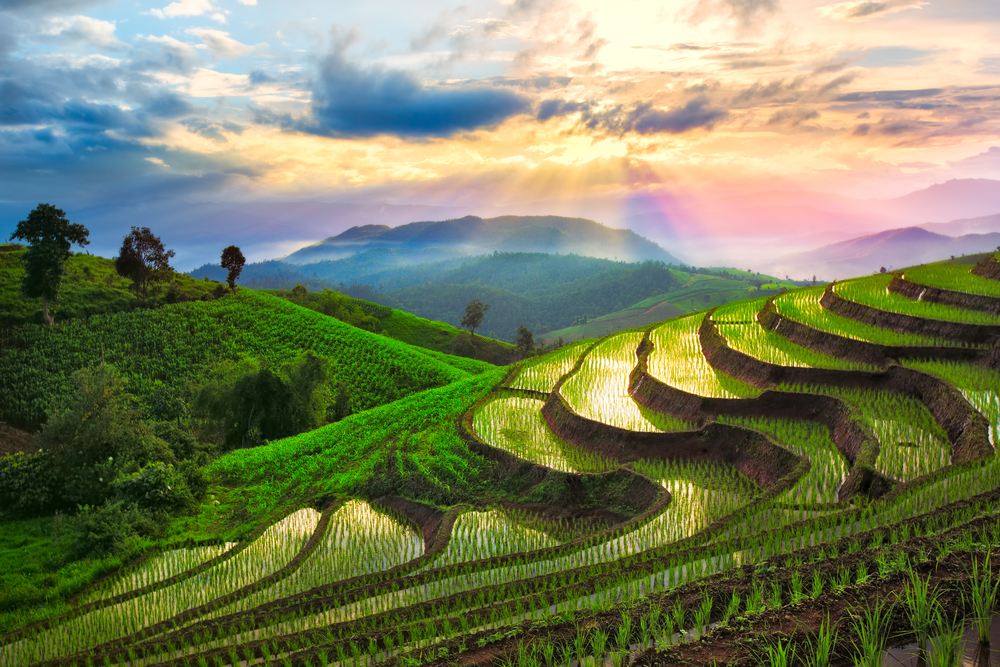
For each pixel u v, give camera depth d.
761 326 43.28
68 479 34.44
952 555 8.91
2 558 27.83
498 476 28.03
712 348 39.41
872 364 30.58
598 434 29.12
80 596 23.33
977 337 30.33
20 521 33.00
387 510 28.70
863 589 8.44
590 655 8.54
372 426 43.78
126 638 17.06
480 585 15.59
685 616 9.03
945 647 6.80
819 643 7.29
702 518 18.47
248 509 32.66
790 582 9.44
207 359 72.94
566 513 23.61
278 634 14.41
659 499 20.52
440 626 11.31
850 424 23.02
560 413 32.78
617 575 12.56
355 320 135.75
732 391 30.81
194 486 35.59
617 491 23.42
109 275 99.69
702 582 9.96
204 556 26.14
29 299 80.19
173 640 14.87
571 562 16.16
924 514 11.48
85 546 27.69
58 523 31.03
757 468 22.91
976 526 10.01
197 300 92.81
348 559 22.30
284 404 51.66
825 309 43.94
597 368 41.88
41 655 17.12
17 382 61.12
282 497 33.72
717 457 24.91
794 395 27.22
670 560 12.91
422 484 29.28
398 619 13.27
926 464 18.61
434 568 18.80
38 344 69.69
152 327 78.06
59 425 36.06
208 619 16.70
